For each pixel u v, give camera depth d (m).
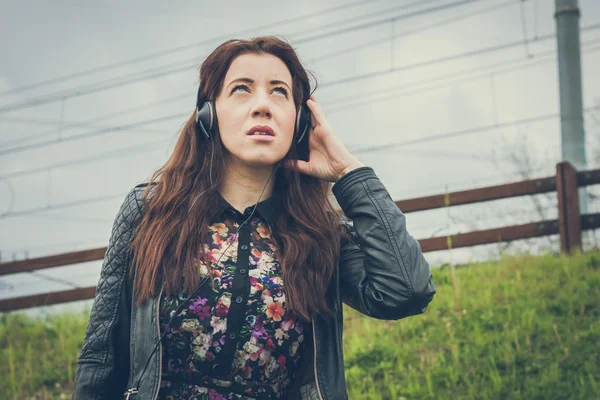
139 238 2.78
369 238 2.83
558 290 7.34
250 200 2.91
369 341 6.75
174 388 2.65
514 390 5.54
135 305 2.71
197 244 2.71
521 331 6.39
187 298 2.65
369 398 5.67
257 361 2.66
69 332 8.46
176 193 2.82
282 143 2.85
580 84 13.85
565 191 9.02
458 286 7.70
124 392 2.80
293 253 2.76
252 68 2.89
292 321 2.71
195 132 2.96
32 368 7.50
